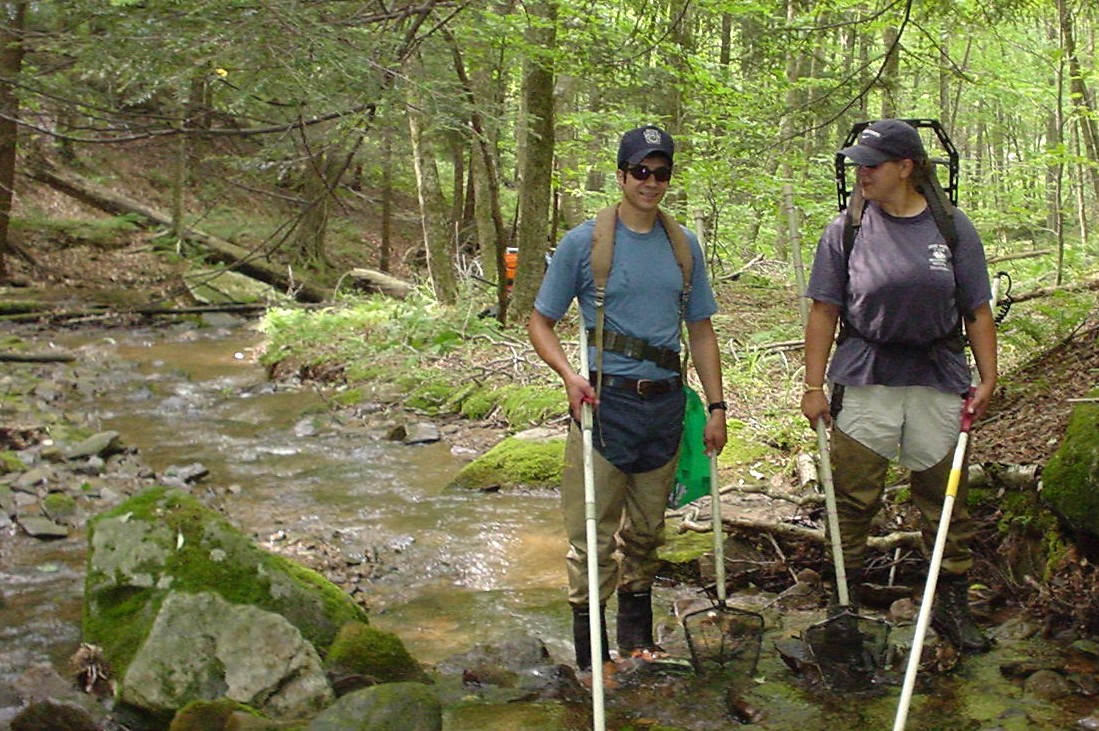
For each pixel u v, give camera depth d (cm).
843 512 403
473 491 708
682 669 397
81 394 1038
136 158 2239
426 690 347
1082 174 1259
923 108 1780
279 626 378
